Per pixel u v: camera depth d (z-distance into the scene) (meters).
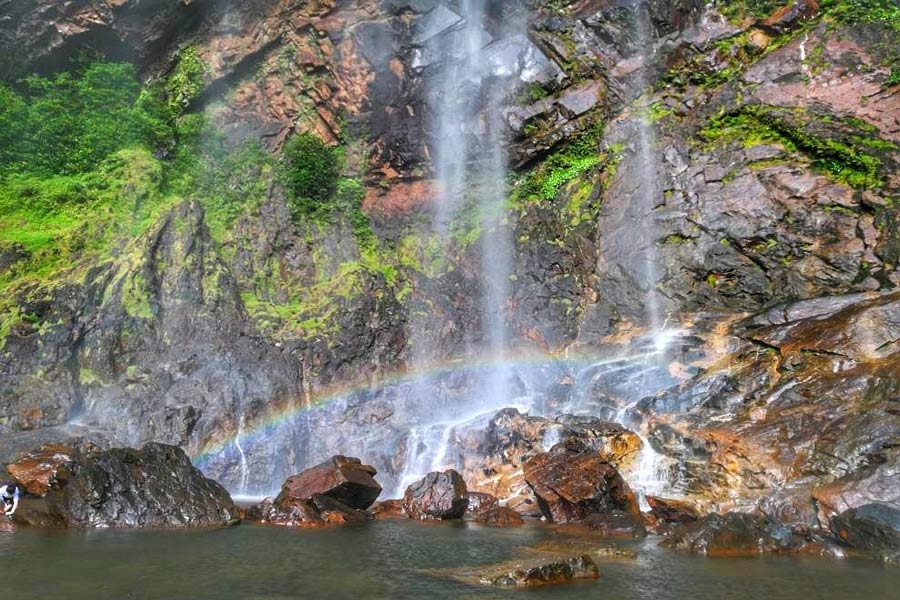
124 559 12.26
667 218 25.84
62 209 29.39
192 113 33.44
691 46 28.27
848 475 15.49
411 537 14.77
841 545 13.79
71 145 31.77
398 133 32.19
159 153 32.31
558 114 29.97
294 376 25.67
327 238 30.64
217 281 27.06
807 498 15.47
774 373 19.86
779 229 23.98
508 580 10.96
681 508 16.89
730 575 11.66
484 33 31.72
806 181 24.11
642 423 20.67
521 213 29.62
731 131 26.12
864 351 18.84
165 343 25.59
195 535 14.60
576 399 23.73
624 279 26.03
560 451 18.31
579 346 25.77
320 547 13.58
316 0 32.91
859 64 25.19
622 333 25.38
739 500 16.98
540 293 28.03
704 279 24.91
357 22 32.62
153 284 26.25
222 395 24.23
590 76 29.98
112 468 16.02
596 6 30.47
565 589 10.76
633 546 14.10
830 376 18.67
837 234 23.08
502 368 27.20
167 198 30.28
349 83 32.78
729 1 28.52
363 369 26.77
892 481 14.65
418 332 27.98
